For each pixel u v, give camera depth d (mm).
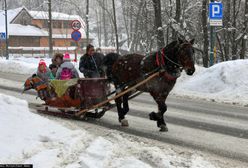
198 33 34688
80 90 10703
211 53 20906
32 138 7660
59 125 8773
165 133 9461
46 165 6250
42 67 12008
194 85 17578
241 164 7043
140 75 9852
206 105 13898
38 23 76312
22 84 19250
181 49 8891
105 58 11008
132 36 62688
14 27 72938
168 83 9297
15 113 8648
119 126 10258
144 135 9234
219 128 10102
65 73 11703
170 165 6477
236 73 16859
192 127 10203
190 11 34906
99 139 7816
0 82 20109
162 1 40562
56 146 7344
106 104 10766
